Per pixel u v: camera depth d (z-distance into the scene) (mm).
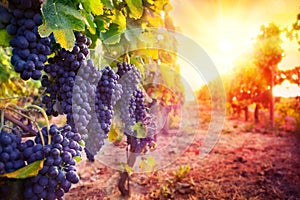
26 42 858
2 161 792
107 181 3633
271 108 6301
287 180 4121
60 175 830
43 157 833
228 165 4488
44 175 818
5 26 868
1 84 2225
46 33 881
